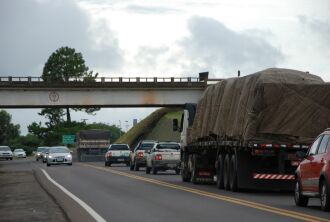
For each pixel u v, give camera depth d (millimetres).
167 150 42812
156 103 77812
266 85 24625
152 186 29547
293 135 24594
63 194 24984
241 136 25031
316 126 24641
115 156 59938
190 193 24844
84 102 76688
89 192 25891
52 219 16453
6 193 26375
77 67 147875
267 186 24953
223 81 28391
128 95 77500
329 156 17219
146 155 48844
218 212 17328
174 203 20375
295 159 24484
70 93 76375
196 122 31750
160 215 16828
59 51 148250
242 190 26562
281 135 24609
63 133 144000
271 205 19453
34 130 150375
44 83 75438
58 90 76125
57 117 149625
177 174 43875
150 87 77188
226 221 15180
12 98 75375
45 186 30281
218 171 27797
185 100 78000
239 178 25031
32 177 39469
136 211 18000
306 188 18547
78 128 145500
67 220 16156
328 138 17906
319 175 17547
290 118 24656
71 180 35250
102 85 76500
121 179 36000
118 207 19312
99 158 79625
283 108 24672
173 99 78062
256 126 24609
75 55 148625
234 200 21312
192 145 32344
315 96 24734
